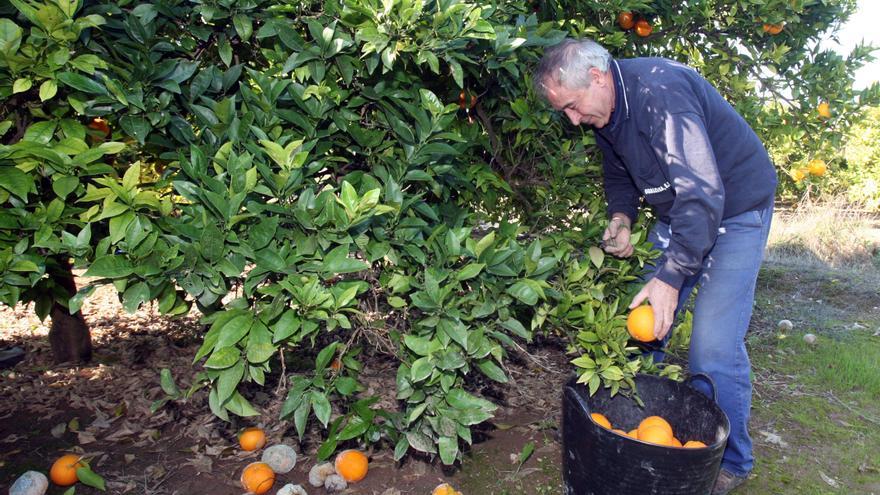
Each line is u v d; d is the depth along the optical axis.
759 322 5.35
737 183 2.57
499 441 3.22
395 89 2.24
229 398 1.96
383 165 2.33
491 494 2.75
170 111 2.13
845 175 9.43
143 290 1.76
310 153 2.21
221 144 2.10
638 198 3.03
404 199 2.20
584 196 3.15
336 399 3.44
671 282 2.31
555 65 2.41
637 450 2.12
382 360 4.10
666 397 2.67
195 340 4.51
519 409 3.57
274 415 3.40
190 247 1.76
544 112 2.76
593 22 3.37
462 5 1.87
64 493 2.54
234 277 2.03
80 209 1.92
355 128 2.20
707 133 2.46
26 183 1.73
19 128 2.15
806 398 3.89
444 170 2.26
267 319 1.83
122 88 1.93
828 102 3.75
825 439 3.40
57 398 3.58
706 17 3.46
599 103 2.47
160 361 4.11
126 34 2.08
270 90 2.06
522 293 2.01
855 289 6.32
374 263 2.50
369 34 1.87
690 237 2.24
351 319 2.38
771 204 2.67
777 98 3.87
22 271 1.93
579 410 2.30
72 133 1.92
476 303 2.09
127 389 3.70
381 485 2.78
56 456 2.99
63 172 1.83
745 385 2.65
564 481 2.48
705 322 2.64
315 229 1.87
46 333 4.66
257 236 1.83
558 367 4.02
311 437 3.18
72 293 3.80
